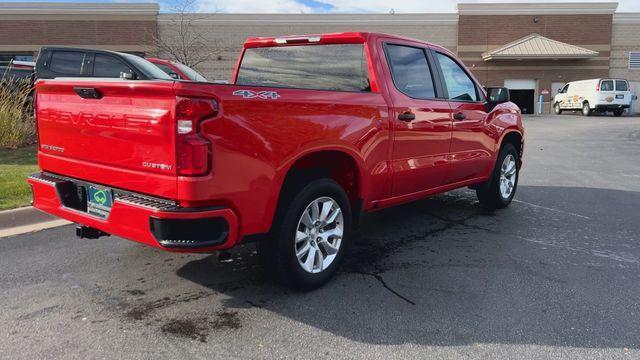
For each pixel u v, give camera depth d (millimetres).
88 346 3156
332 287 4105
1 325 3418
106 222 3529
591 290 4070
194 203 3148
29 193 6559
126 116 3357
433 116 5086
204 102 3111
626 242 5348
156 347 3152
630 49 35250
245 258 4750
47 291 3977
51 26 31906
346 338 3287
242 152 3318
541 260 4773
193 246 3180
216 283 4160
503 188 6738
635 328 3438
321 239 4062
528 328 3432
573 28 34906
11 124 9852
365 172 4332
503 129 6418
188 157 3100
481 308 3736
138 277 4277
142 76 10781
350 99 4129
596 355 3090
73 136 3805
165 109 3135
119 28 31812
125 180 3441
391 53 4801
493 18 34531
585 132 19438
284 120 3564
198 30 32188
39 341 3211
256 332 3357
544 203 7211
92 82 3502
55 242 5176
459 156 5609
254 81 5367
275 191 3561
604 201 7348
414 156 4906
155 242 3211
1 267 4473
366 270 4492
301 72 5012
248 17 32312
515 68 35125
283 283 3928
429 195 5402
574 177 9438
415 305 3781
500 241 5367
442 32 34469
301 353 3102
